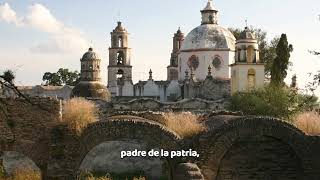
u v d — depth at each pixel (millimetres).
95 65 69438
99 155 32562
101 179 28578
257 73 64812
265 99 48344
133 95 77062
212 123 26125
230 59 72500
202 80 71000
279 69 58625
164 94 74500
